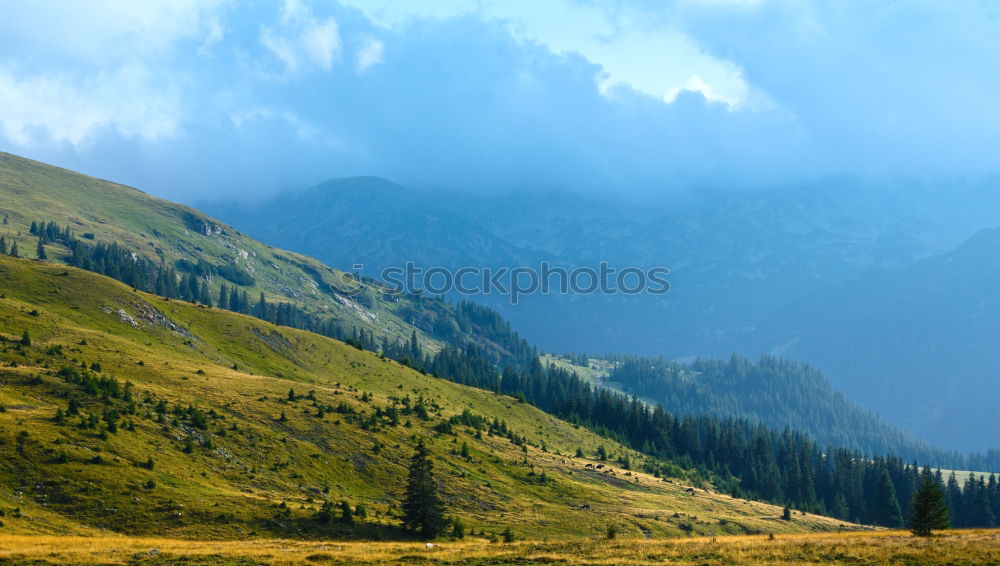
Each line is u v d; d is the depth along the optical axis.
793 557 61.31
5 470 94.69
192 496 102.62
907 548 62.84
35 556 60.00
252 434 139.25
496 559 62.62
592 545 70.50
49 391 126.44
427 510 108.38
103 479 99.25
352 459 145.12
